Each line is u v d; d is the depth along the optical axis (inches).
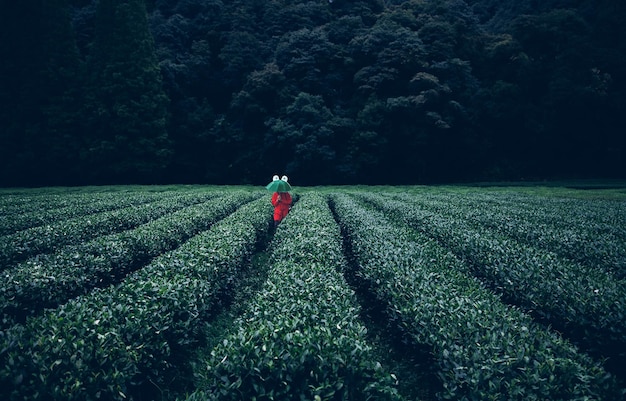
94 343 138.2
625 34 1854.1
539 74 1964.8
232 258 283.4
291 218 418.0
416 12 2241.6
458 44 2046.0
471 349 139.9
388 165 1895.9
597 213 547.8
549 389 116.9
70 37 1679.4
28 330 143.0
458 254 325.1
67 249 279.6
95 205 631.8
